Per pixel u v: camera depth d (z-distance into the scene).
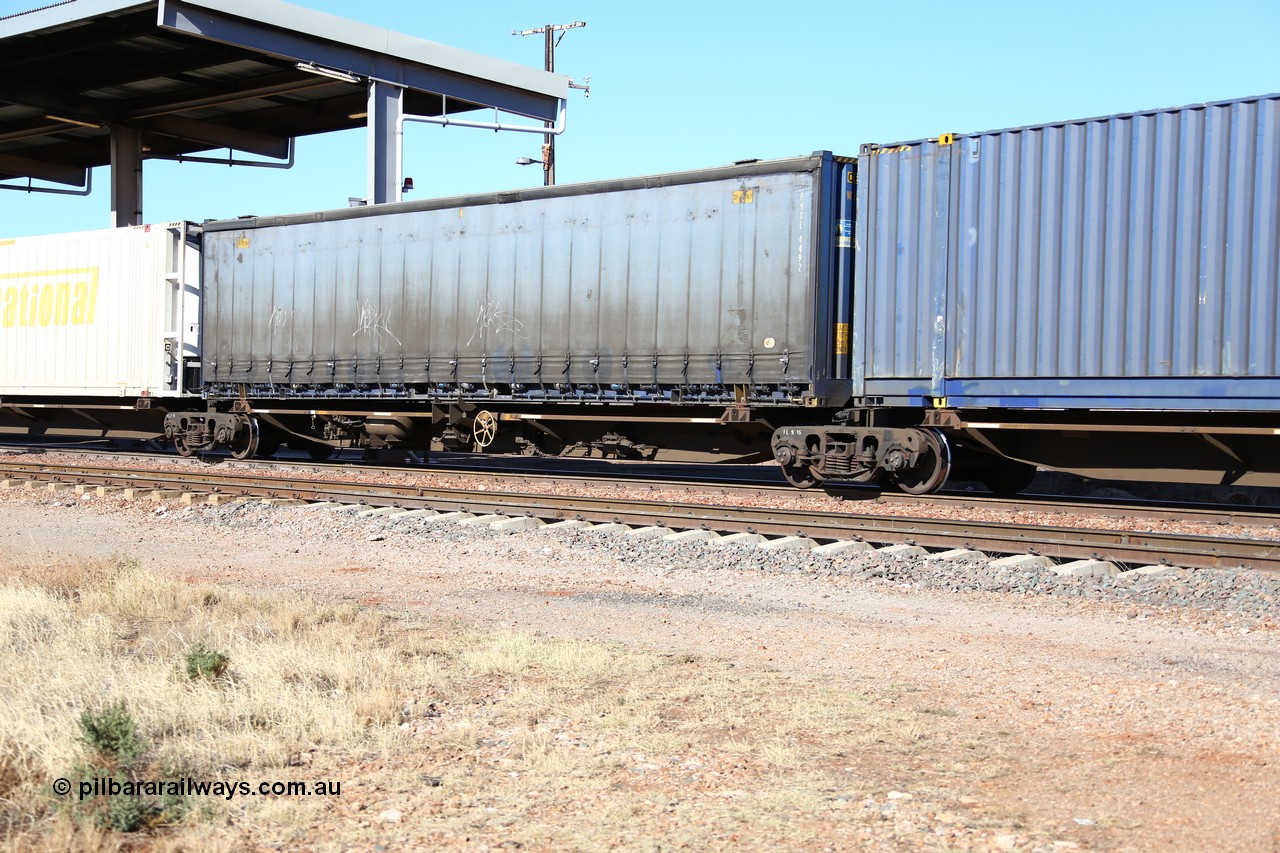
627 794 5.23
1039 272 13.50
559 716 6.41
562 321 17.75
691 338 16.42
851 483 16.20
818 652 7.87
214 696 6.49
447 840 4.73
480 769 5.58
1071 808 5.00
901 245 14.70
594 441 18.55
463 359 18.86
